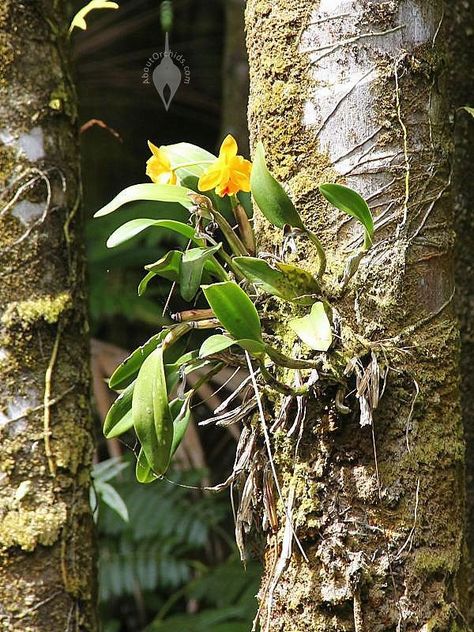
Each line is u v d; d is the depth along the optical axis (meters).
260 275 4.31
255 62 4.45
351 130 4.38
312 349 4.35
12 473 4.78
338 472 4.34
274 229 4.42
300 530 4.35
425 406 4.36
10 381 4.79
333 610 4.33
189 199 4.38
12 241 4.80
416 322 4.37
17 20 4.83
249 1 4.48
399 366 4.35
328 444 4.35
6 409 4.79
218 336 4.32
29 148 4.82
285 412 4.37
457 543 4.38
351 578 4.32
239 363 4.41
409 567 4.33
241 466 4.42
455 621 4.34
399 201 4.38
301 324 4.29
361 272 4.36
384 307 4.36
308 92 4.40
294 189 4.40
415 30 4.39
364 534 4.33
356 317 4.35
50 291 4.82
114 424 4.42
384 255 4.37
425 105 4.39
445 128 4.43
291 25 4.41
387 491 4.33
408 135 4.38
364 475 4.34
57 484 4.80
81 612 4.80
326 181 4.39
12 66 4.82
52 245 4.83
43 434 4.80
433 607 4.33
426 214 4.39
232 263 4.39
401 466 4.34
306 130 4.40
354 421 4.34
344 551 4.33
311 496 4.35
